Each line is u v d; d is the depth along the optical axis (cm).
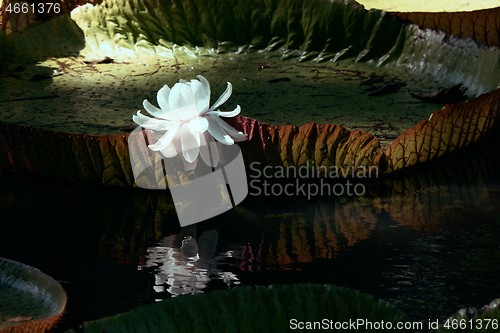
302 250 452
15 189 476
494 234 456
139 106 513
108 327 418
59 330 429
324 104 518
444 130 483
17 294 438
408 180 481
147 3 572
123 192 477
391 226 461
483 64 525
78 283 441
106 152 475
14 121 498
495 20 555
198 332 419
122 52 580
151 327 419
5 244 454
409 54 555
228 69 555
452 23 561
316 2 564
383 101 522
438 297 436
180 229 461
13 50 559
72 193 475
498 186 476
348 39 568
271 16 582
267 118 504
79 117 502
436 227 460
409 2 730
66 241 455
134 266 446
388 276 443
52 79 539
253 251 452
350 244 454
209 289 439
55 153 477
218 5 578
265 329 420
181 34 591
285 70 555
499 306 421
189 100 460
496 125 500
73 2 608
